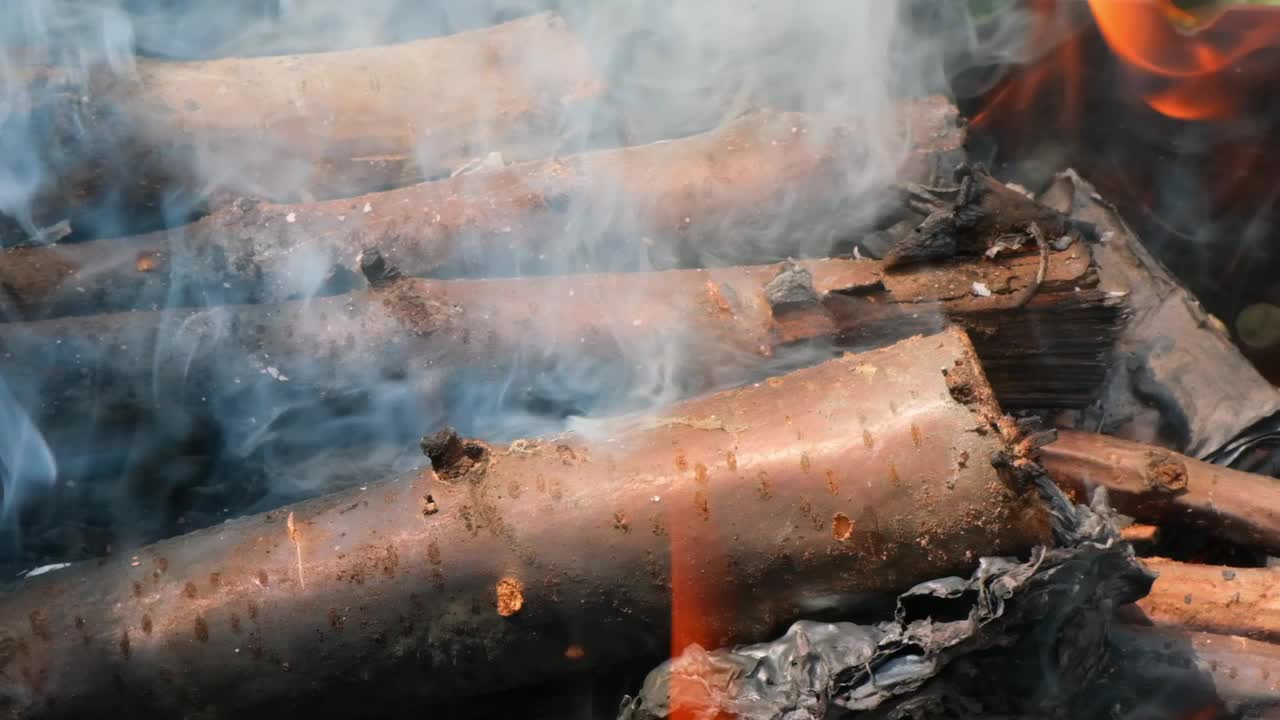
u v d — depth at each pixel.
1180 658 0.99
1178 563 1.01
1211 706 0.99
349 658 0.95
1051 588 0.94
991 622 0.94
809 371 0.97
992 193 1.01
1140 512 1.02
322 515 0.96
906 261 1.01
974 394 0.95
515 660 0.96
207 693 0.96
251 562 0.95
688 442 0.95
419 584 0.95
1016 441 0.95
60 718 0.96
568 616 0.95
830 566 0.95
